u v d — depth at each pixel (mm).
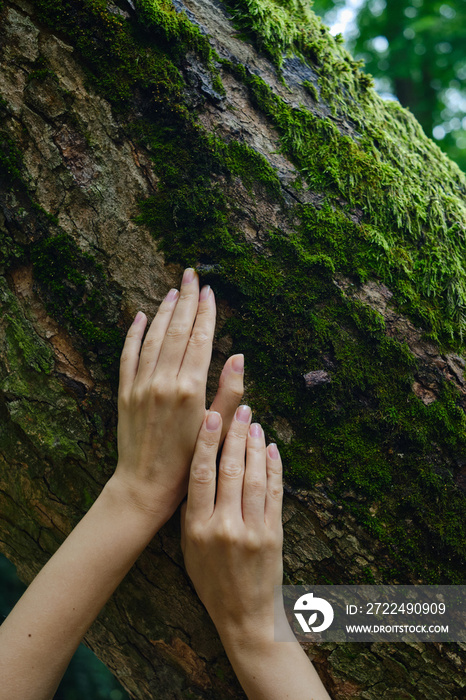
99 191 607
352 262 624
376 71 3092
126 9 600
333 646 600
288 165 632
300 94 655
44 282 616
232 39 642
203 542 556
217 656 621
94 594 545
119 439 584
